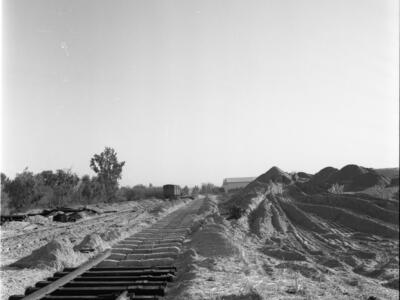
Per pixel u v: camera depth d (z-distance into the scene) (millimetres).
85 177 59750
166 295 10047
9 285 10922
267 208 37125
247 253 19000
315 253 22141
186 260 14828
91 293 9789
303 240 26375
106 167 64625
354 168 49594
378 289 13922
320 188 47188
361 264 19500
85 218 35562
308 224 32250
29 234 22719
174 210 49875
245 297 9578
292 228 30688
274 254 20438
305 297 10156
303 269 15094
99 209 46531
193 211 44531
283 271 14000
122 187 78500
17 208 41031
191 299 9359
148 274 12023
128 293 9594
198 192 124750
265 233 28094
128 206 56625
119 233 22141
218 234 19156
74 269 12562
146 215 39688
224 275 12203
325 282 13227
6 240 20031
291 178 57938
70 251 14617
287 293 10492
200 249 17281
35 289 9844
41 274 12383
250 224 32625
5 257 15414
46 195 45938
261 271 13891
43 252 13961
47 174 49688
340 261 19672
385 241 26250
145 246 19078
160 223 31891
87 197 57438
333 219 33438
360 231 29625
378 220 31719
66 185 50156
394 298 12711
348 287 13336
